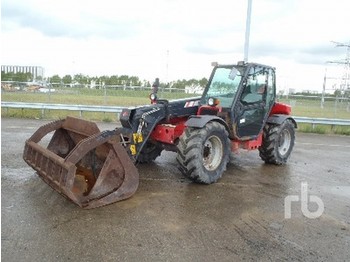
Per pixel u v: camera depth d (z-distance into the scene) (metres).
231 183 5.72
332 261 3.36
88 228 3.72
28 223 3.76
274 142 7.03
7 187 4.83
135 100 17.38
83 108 12.77
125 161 4.50
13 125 10.39
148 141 6.18
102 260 3.12
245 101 6.28
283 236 3.85
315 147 10.01
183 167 5.27
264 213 4.50
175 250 3.39
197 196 4.96
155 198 4.77
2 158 6.36
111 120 12.74
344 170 7.24
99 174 4.41
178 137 5.70
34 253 3.16
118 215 4.11
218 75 6.50
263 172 6.62
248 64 6.23
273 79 7.07
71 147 5.38
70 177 3.92
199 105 6.44
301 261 3.33
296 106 17.14
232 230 3.92
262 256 3.38
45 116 12.77
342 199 5.27
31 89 16.48
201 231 3.84
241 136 6.32
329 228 4.14
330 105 17.12
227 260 3.27
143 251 3.33
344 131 13.69
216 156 5.61
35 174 5.48
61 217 3.95
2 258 3.05
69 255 3.17
